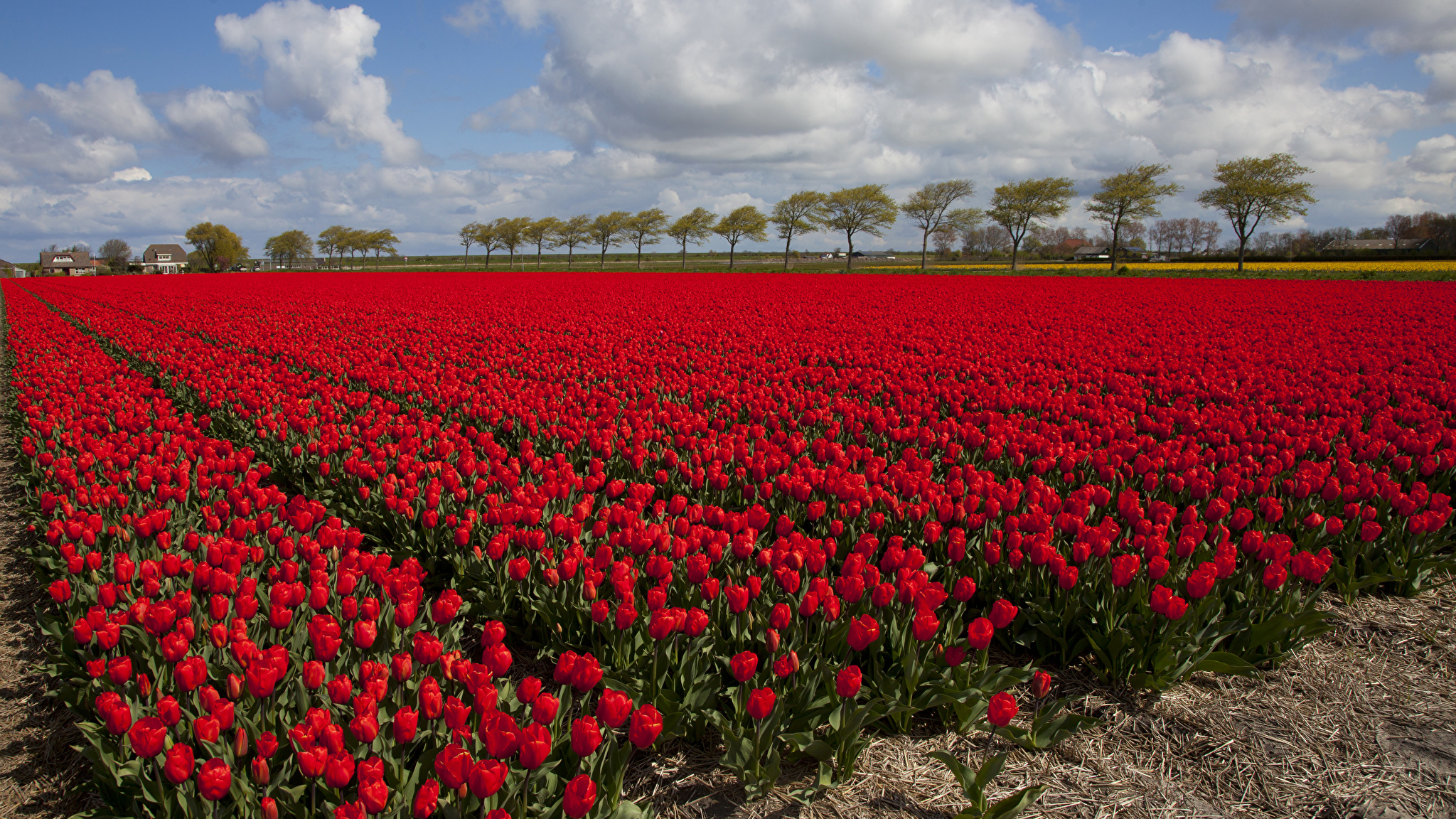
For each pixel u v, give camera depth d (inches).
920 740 159.9
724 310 1019.3
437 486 228.1
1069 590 186.9
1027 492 228.1
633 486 227.0
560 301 1187.3
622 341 705.0
